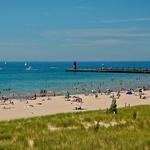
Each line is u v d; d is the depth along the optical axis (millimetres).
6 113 50469
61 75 172625
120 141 14289
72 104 62531
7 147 13594
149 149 13250
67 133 16906
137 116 23016
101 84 118062
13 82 127750
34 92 89875
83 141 14211
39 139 14992
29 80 138625
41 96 79562
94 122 21141
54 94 83625
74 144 13672
